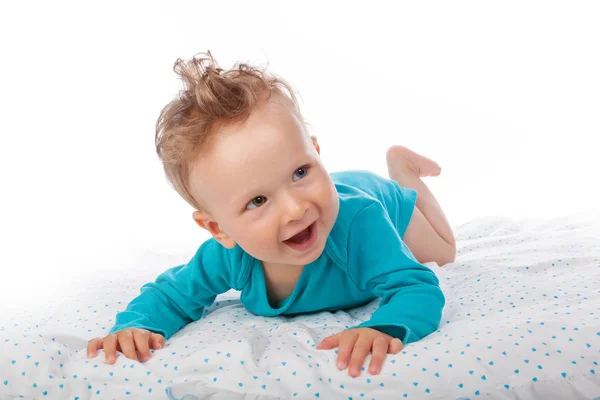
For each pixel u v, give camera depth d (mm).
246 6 4645
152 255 2662
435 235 2178
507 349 1336
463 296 1763
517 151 4430
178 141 1488
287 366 1404
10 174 4277
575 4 4738
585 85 4746
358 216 1749
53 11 4473
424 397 1315
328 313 1795
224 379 1415
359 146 4527
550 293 1655
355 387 1354
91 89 4473
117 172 4402
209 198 1504
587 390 1288
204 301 1846
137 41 4508
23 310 2117
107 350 1544
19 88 4441
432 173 2389
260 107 1454
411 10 4742
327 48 4746
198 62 1608
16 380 1474
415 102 4750
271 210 1455
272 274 1768
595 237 2162
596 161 4191
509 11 4766
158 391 1444
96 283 2127
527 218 2656
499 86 4754
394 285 1646
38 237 3602
